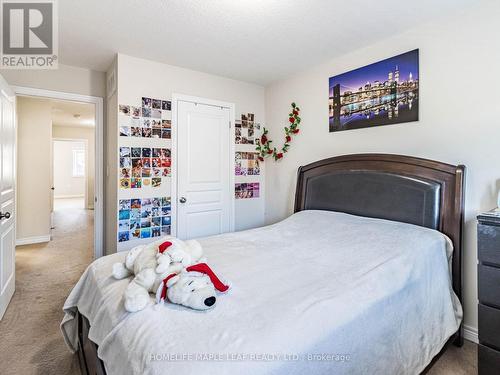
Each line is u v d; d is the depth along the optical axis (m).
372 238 1.87
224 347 0.88
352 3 1.89
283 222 2.56
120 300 1.21
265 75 3.31
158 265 1.26
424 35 2.16
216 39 2.42
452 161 2.03
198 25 2.19
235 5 1.92
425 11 1.99
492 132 1.85
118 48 2.60
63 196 11.31
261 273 1.49
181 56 2.77
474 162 1.93
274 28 2.23
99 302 1.32
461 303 1.93
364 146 2.59
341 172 2.63
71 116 6.33
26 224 4.62
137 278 1.25
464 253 1.99
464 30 1.96
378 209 2.30
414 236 1.82
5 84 2.38
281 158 3.51
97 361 1.19
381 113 2.44
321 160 2.88
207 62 2.92
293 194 3.34
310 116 3.11
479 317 1.57
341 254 1.74
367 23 2.15
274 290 1.28
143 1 1.88
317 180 2.84
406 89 2.27
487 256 1.54
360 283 1.35
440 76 2.08
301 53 2.69
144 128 2.85
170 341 0.90
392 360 1.32
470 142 1.95
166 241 1.43
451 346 1.92
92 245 4.53
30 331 2.12
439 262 1.76
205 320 1.02
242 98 3.54
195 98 3.16
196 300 1.08
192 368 0.80
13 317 2.31
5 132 2.40
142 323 1.02
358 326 1.17
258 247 1.99
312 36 2.36
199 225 3.24
